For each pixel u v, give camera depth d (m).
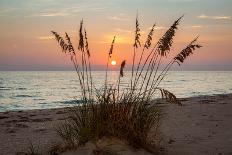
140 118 5.54
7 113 15.33
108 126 5.42
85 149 5.30
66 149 5.57
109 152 5.18
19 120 12.06
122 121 5.45
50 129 9.40
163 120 10.11
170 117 10.99
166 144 6.61
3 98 40.00
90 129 5.43
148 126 5.61
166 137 7.41
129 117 5.50
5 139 7.92
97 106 5.51
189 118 10.84
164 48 5.38
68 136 5.65
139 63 5.55
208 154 5.96
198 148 6.40
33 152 6.09
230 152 6.11
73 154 5.25
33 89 62.47
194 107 14.55
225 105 15.16
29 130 9.38
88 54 5.57
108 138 5.40
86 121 5.48
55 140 7.46
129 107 5.54
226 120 10.28
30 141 7.52
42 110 16.61
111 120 5.46
